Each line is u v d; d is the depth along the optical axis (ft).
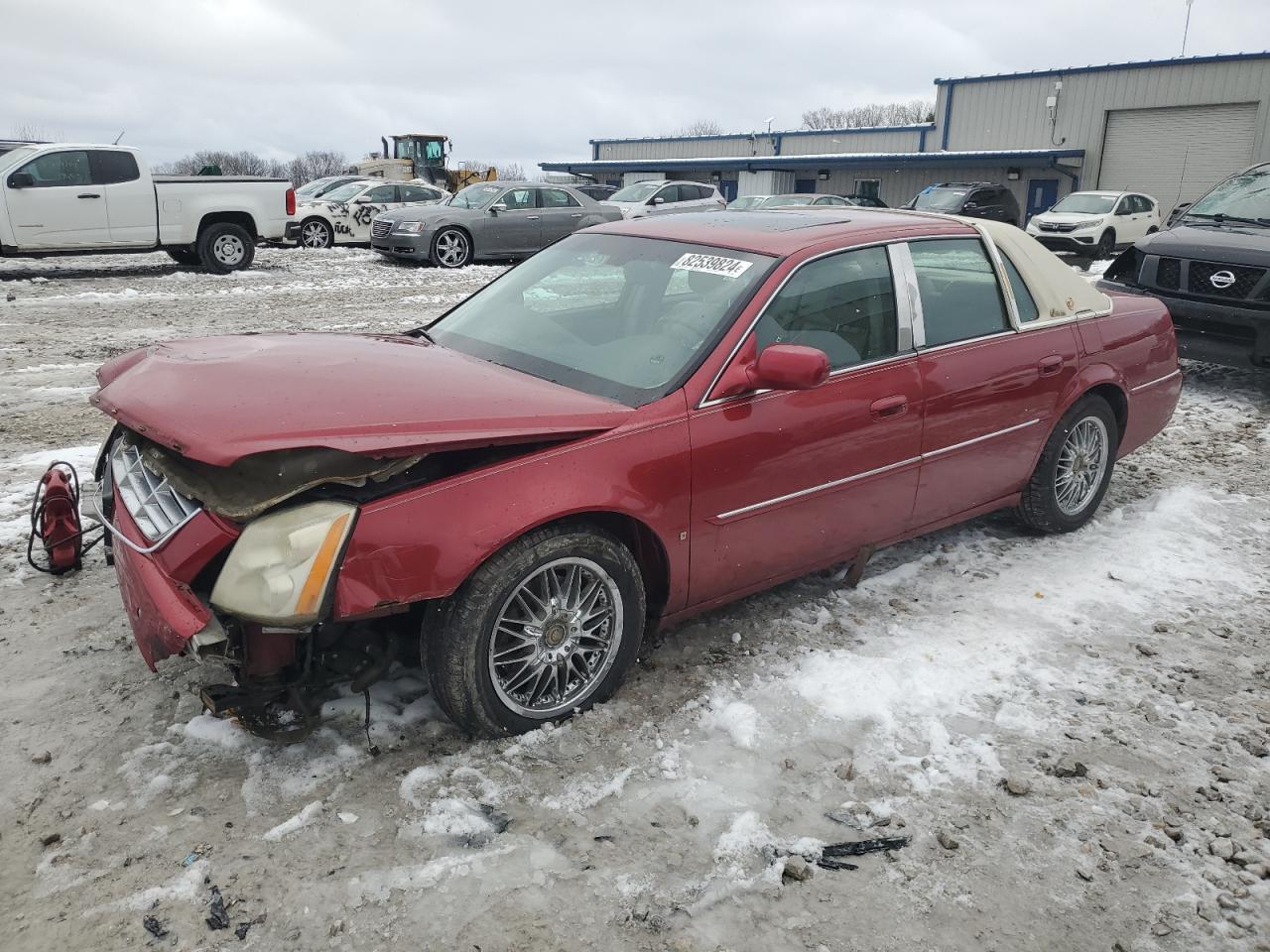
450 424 9.31
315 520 8.73
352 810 9.20
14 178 45.60
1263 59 101.14
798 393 11.82
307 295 44.80
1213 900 8.53
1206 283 26.21
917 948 7.91
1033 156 117.39
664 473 10.62
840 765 10.18
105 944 7.60
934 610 13.78
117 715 10.54
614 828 9.12
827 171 139.03
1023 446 15.05
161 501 9.48
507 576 9.64
